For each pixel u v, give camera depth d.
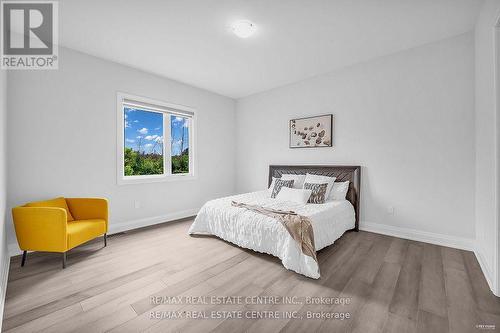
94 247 2.84
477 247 2.60
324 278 2.12
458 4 2.22
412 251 2.71
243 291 1.92
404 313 1.63
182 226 3.75
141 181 3.74
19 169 2.63
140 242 3.02
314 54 3.23
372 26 2.57
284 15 2.35
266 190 4.46
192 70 3.75
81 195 3.10
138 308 1.69
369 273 2.20
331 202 3.31
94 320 1.57
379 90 3.37
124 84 3.52
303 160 4.24
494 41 1.88
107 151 3.34
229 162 5.27
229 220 2.89
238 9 2.26
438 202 2.94
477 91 2.56
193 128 4.53
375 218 3.45
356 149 3.61
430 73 2.96
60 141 2.92
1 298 1.64
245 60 3.40
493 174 1.96
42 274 2.17
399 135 3.21
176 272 2.23
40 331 1.47
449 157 2.86
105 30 2.60
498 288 1.82
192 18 2.40
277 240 2.42
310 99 4.12
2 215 2.01
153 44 2.92
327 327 1.50
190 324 1.54
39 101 2.76
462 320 1.56
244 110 5.21
